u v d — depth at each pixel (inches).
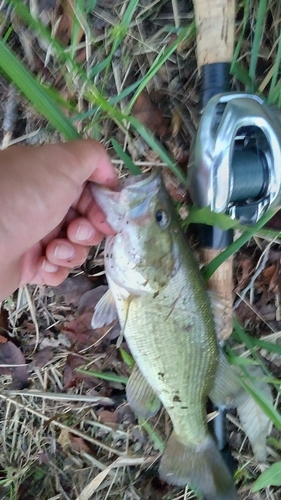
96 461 15.1
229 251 10.4
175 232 10.1
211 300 11.5
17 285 12.4
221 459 12.1
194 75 12.7
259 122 10.1
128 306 10.5
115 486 15.1
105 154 9.5
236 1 12.1
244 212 10.8
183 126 12.9
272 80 11.9
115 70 12.7
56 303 14.4
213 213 9.5
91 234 11.2
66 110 12.6
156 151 11.8
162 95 12.9
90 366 14.5
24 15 8.8
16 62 8.5
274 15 12.3
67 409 15.0
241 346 13.8
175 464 12.5
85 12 11.9
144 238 9.8
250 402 12.7
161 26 12.6
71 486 15.3
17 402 15.0
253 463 14.2
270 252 13.6
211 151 10.3
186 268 10.4
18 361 14.8
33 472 15.3
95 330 14.2
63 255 11.7
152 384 11.5
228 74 11.0
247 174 10.4
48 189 8.7
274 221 13.0
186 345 10.9
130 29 12.5
